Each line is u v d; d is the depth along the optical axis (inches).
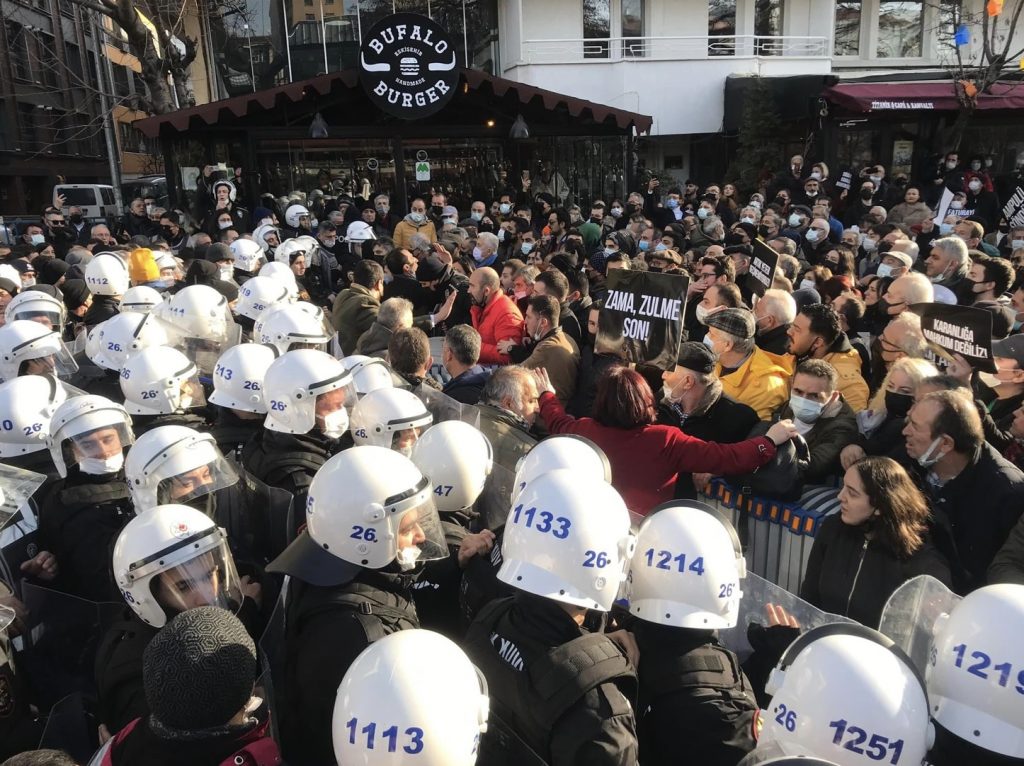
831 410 145.7
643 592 78.3
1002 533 112.3
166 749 64.2
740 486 135.6
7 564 110.0
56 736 88.2
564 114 530.6
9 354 160.6
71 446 112.1
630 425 126.0
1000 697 63.5
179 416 142.9
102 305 240.2
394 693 57.8
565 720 65.9
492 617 77.4
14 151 1056.8
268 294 222.2
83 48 861.2
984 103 629.9
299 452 123.1
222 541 85.6
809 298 215.9
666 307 154.9
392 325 199.5
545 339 196.4
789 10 810.2
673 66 783.7
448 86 466.0
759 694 88.7
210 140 499.5
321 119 484.7
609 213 545.3
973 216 452.4
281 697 84.0
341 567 82.1
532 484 76.8
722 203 509.7
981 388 153.3
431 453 109.2
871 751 60.1
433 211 532.4
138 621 84.8
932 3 824.3
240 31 728.3
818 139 664.4
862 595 105.2
